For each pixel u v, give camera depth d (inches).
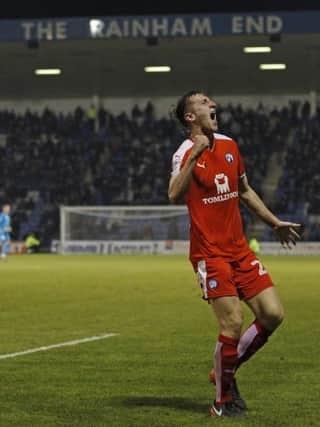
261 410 495.5
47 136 3494.1
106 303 1154.0
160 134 3452.3
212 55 3093.0
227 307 474.9
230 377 478.3
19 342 783.1
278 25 2728.8
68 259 2554.1
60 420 474.0
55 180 3380.9
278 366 644.7
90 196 3316.9
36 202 3334.2
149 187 3319.4
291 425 459.2
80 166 3403.1
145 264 2208.4
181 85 3444.9
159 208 3043.8
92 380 595.5
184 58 3139.8
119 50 3029.0
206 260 482.3
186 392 552.1
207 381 589.0
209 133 490.6
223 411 480.4
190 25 2748.5
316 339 789.2
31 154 3454.7
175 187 468.8
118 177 3351.4
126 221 3051.2
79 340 794.2
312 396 536.4
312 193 3132.4
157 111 3535.9
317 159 3230.8
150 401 524.4
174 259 2518.5
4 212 2603.3
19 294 1299.2
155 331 858.8
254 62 3169.3
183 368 641.6
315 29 2719.0
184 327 889.5
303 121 3348.9
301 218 3056.1
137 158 3403.1
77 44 2942.9
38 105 3595.0
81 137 3476.9
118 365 655.8
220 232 485.7
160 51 3048.7
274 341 775.7
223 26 2741.1
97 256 2792.8
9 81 3459.6
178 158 485.4
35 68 3277.6
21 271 1899.6
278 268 1998.0
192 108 488.7
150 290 1370.6
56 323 930.7
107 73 3331.7
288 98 3452.3
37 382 588.4
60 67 3265.3
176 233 3034.0
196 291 1348.4
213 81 3405.5
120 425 461.4
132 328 882.8
